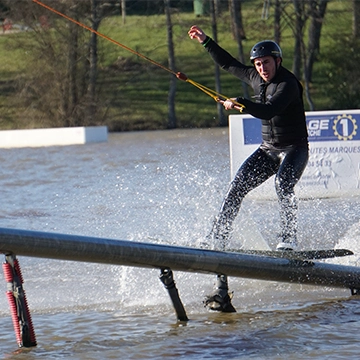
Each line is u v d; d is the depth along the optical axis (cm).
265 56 1614
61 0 8800
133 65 9831
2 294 1641
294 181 1647
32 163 4606
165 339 1295
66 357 1207
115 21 9994
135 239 2102
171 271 1378
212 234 1652
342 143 3050
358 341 1253
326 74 9612
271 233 2261
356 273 1563
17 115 9081
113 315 1466
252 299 1571
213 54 1748
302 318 1413
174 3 10381
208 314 1456
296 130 1670
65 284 1717
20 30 9356
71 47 8925
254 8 10094
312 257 1514
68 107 9069
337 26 9619
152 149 5450
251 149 2989
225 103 1570
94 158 4816
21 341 1264
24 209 2780
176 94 9856
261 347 1237
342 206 2783
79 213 2639
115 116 9281
